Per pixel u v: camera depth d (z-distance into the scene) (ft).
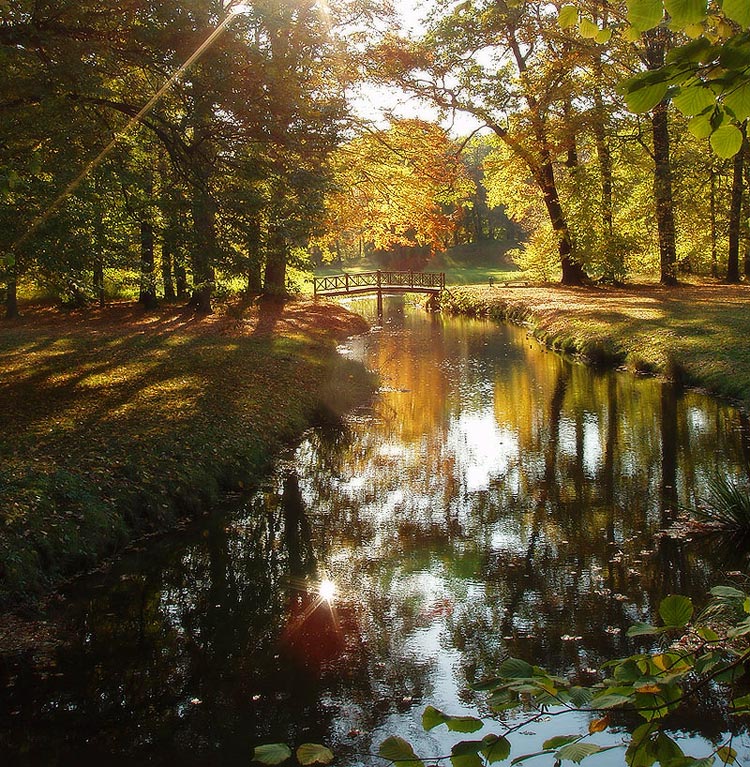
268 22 38.42
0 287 35.24
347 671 20.38
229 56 37.40
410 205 74.69
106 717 18.33
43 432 36.17
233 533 30.96
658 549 27.76
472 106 96.68
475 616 23.38
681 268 129.70
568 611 23.31
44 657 21.09
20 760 16.67
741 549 27.22
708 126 5.87
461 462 41.14
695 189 126.21
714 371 54.75
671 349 62.28
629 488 35.14
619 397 54.60
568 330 80.02
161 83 40.29
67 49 33.91
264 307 101.91
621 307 87.51
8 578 23.79
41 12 34.37
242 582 26.35
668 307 84.12
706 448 40.47
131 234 42.75
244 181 42.22
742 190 124.47
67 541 26.58
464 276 208.44
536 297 110.73
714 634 6.49
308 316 97.66
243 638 22.35
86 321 89.40
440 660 20.85
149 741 17.30
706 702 17.20
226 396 46.85
